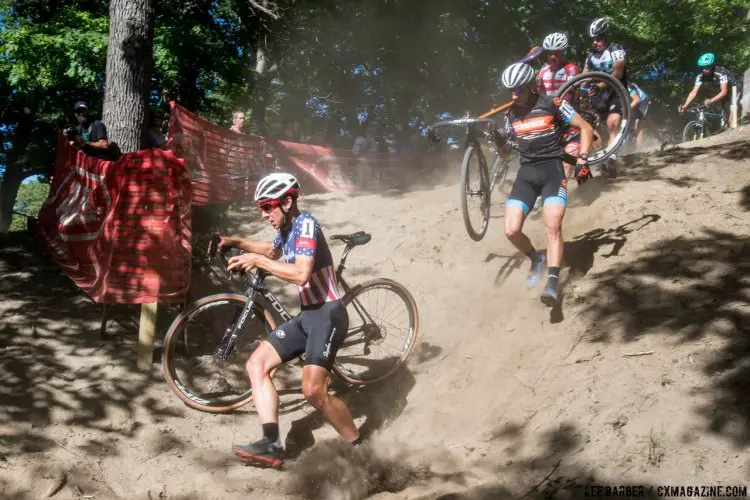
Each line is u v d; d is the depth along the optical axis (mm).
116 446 3746
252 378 3764
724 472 2820
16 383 4148
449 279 5359
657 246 4750
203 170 7578
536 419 3586
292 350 3811
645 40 22594
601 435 3238
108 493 3398
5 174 22516
